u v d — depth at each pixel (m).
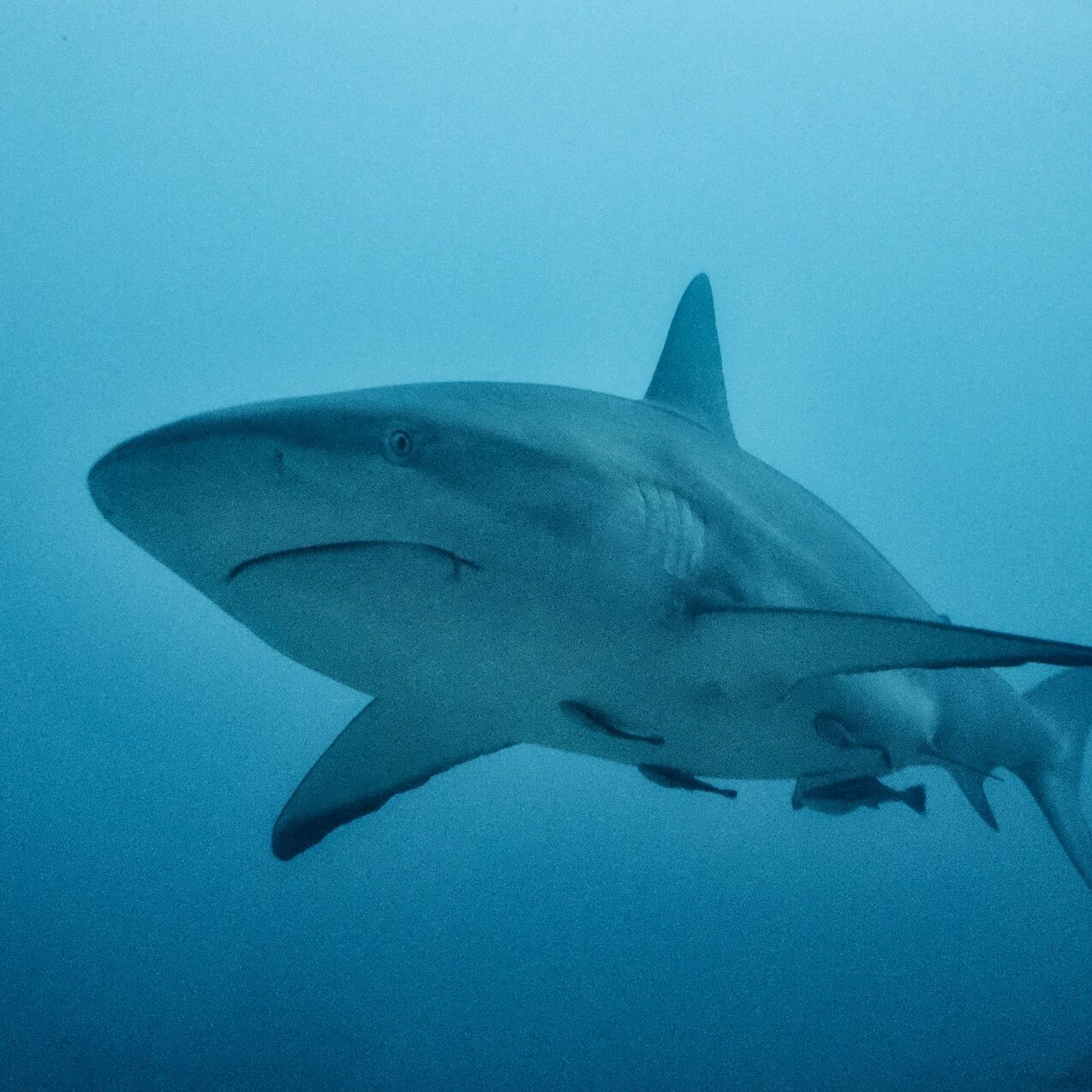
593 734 2.71
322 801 3.22
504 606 2.17
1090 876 4.17
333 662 2.27
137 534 1.90
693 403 3.51
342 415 1.96
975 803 3.91
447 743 3.06
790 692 2.75
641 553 2.31
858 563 3.29
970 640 2.21
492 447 2.13
